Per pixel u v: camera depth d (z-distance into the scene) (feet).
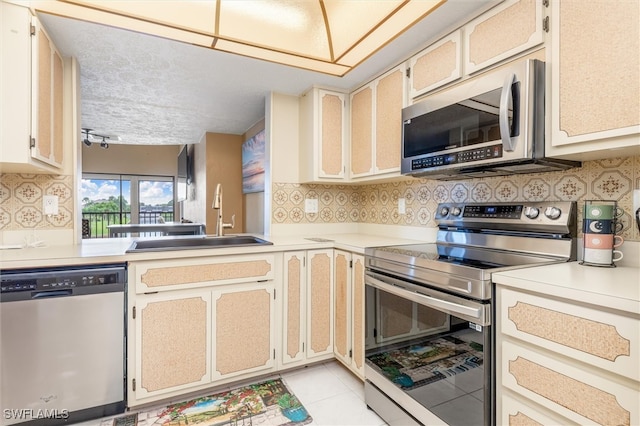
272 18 5.23
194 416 5.65
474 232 5.90
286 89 8.57
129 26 5.20
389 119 6.96
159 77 7.79
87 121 12.41
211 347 6.23
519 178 5.50
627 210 4.19
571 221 4.59
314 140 8.16
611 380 2.85
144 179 24.73
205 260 6.17
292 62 6.35
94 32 5.74
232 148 14.97
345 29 5.48
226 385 6.64
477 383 3.93
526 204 5.13
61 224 6.70
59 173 6.57
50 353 5.07
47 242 6.57
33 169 5.86
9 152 4.93
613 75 3.48
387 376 5.50
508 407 3.70
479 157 4.66
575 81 3.83
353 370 6.61
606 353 2.86
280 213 8.91
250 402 6.07
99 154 23.44
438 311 4.55
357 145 8.11
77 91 6.88
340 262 7.16
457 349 4.23
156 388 5.77
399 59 6.66
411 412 4.95
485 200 6.07
